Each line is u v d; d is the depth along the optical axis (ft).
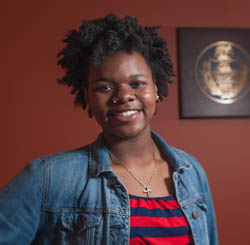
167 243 2.53
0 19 7.00
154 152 3.05
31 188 2.51
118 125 2.59
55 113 7.07
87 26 2.68
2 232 2.35
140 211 2.56
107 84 2.56
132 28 2.65
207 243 2.84
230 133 7.49
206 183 3.22
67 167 2.69
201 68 7.32
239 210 7.39
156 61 2.92
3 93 6.93
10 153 6.89
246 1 7.68
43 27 7.11
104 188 2.64
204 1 7.56
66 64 3.00
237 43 7.47
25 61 7.03
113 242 2.49
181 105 7.26
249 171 7.48
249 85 7.43
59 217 2.54
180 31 7.32
